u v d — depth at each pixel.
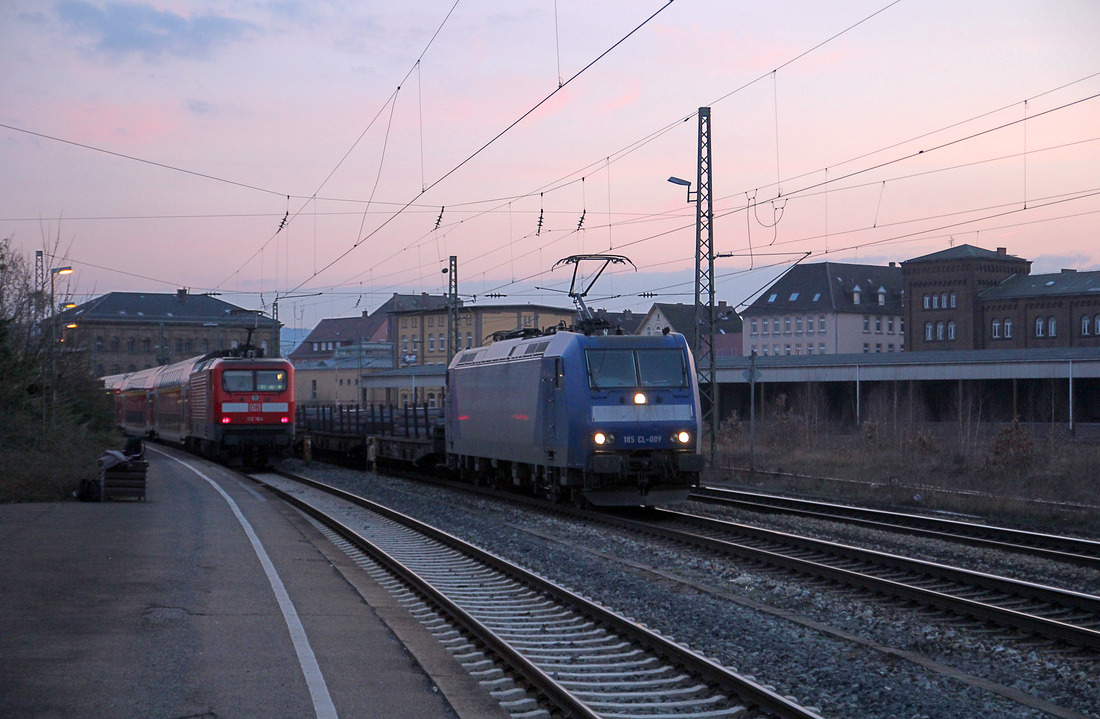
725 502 22.92
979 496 22.41
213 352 38.75
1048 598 11.45
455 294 44.06
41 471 23.22
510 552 16.28
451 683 7.71
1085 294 81.50
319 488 28.48
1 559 12.94
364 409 38.81
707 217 29.12
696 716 7.37
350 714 6.90
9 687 7.27
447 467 30.59
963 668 9.02
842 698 8.03
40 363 31.97
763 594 12.41
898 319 102.31
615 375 20.36
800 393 57.97
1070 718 7.55
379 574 13.59
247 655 8.38
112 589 11.11
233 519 18.47
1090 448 34.00
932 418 59.78
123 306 108.44
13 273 31.78
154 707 6.88
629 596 12.37
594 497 20.50
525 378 22.81
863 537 17.17
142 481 21.27
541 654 9.31
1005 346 86.50
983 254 90.56
